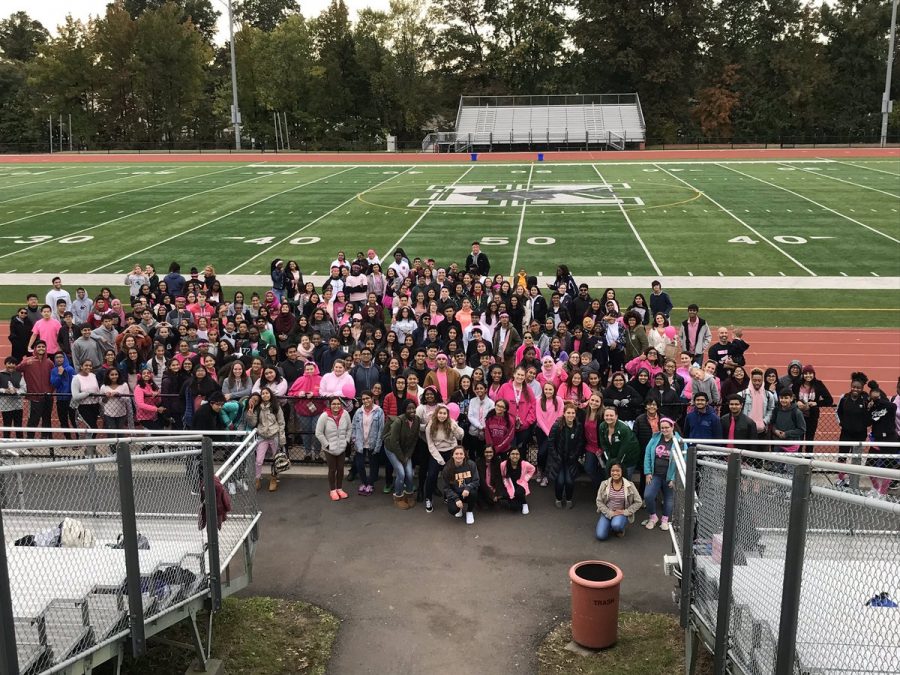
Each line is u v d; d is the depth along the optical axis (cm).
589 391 1271
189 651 845
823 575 539
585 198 4159
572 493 1191
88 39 8956
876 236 3231
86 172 5600
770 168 5247
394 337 1634
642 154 6253
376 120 9162
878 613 487
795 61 8325
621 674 815
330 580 994
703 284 2662
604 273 2812
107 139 9112
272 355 1476
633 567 1021
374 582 989
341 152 7081
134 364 1479
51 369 1473
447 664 838
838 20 8388
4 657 538
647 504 1127
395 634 886
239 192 4544
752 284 2652
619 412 1273
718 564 736
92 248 3278
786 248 3088
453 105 9244
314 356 1510
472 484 1133
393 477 1248
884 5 8325
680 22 7994
